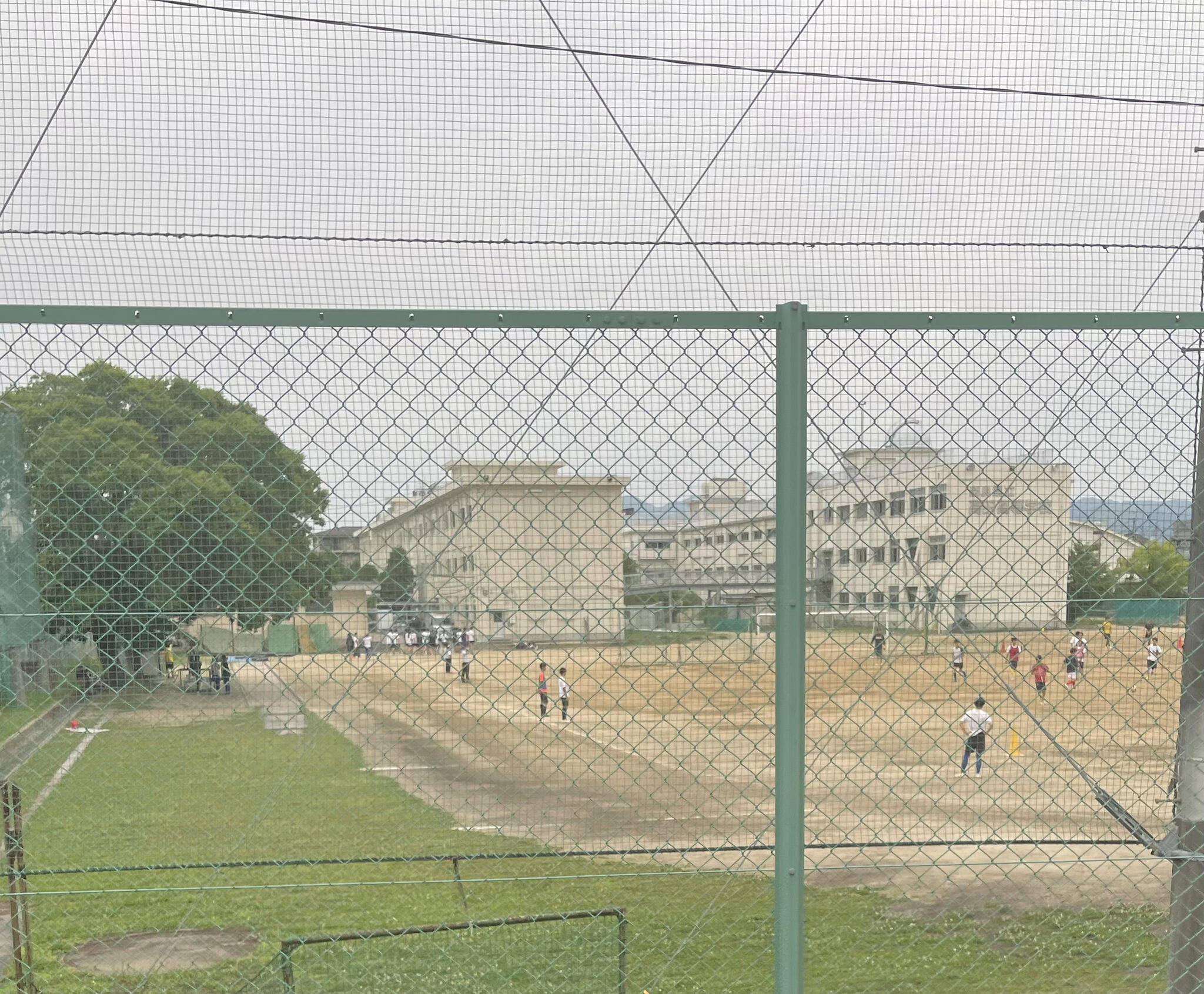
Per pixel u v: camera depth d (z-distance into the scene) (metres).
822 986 6.26
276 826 9.22
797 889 2.38
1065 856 8.43
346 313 2.23
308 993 6.21
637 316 2.29
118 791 10.39
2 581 2.32
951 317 2.39
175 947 7.18
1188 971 3.04
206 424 2.26
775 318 2.33
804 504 2.32
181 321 2.22
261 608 2.29
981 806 9.45
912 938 6.98
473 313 2.25
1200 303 4.53
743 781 9.48
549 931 7.05
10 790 3.93
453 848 8.23
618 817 8.80
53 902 8.01
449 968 6.45
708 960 6.49
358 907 7.86
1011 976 6.32
